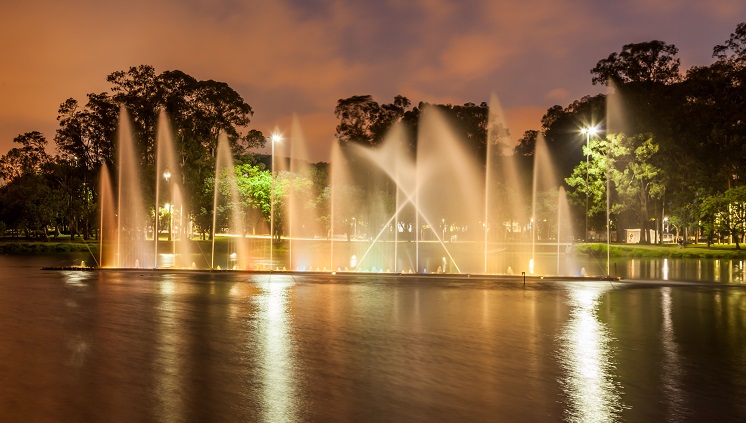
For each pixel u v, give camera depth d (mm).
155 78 68812
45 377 11914
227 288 27875
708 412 10320
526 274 37750
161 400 10523
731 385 11938
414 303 23266
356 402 10562
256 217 74938
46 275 33469
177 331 16812
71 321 18281
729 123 64875
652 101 69312
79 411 9906
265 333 16656
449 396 10992
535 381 12055
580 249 65688
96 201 73688
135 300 23266
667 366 13406
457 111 81812
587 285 30922
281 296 25078
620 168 70188
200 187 68750
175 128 67938
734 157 63500
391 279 33188
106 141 71375
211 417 9688
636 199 73312
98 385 11398
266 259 52625
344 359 13695
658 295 26781
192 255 57719
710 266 47031
